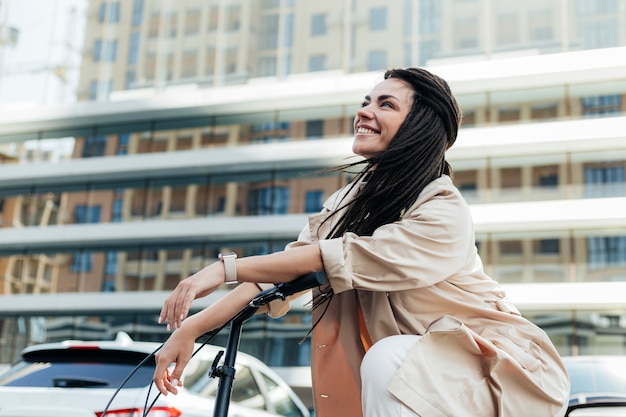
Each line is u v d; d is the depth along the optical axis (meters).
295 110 28.44
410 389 1.16
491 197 25.23
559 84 25.89
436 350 1.21
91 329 27.27
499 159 25.53
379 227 1.36
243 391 5.20
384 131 1.46
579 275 23.75
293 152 27.19
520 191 25.12
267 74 29.69
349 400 1.43
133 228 27.62
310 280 1.27
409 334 1.34
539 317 23.69
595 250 23.86
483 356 1.23
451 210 1.35
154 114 29.77
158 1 31.53
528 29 26.72
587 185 24.64
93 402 3.87
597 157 24.83
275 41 29.91
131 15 31.69
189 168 27.95
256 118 28.81
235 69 30.09
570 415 2.42
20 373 4.30
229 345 1.34
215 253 26.98
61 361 4.34
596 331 23.22
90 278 27.88
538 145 25.16
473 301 1.35
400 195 1.40
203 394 4.54
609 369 2.71
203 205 27.78
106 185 28.86
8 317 28.00
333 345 1.43
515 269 24.28
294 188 27.09
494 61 26.36
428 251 1.30
